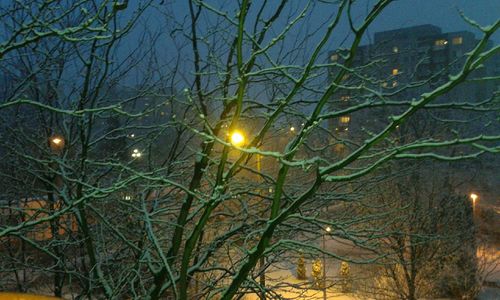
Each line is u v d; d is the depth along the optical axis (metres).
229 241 7.42
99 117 7.33
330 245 18.83
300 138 4.87
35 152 8.16
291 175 8.42
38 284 9.67
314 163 4.46
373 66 7.00
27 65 8.20
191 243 5.16
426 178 15.44
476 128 9.44
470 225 17.75
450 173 16.38
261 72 4.96
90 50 6.97
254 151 4.43
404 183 13.51
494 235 25.28
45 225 9.07
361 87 4.76
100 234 7.98
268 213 8.30
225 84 6.65
